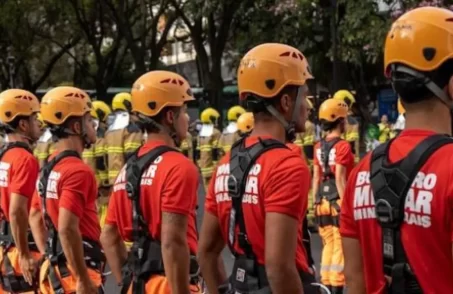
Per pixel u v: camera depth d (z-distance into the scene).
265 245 3.32
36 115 5.82
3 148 5.70
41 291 5.23
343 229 2.83
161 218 4.00
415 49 2.55
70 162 4.84
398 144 2.62
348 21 19.22
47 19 29.84
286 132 3.54
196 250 4.27
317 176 8.20
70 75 38.06
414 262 2.50
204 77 26.17
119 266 4.34
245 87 3.51
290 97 3.49
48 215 4.94
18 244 5.49
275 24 23.11
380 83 24.23
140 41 30.28
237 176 3.46
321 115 8.12
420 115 2.61
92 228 4.93
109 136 10.44
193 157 16.91
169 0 26.92
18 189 5.47
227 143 14.22
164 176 4.01
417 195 2.49
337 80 18.02
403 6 18.86
